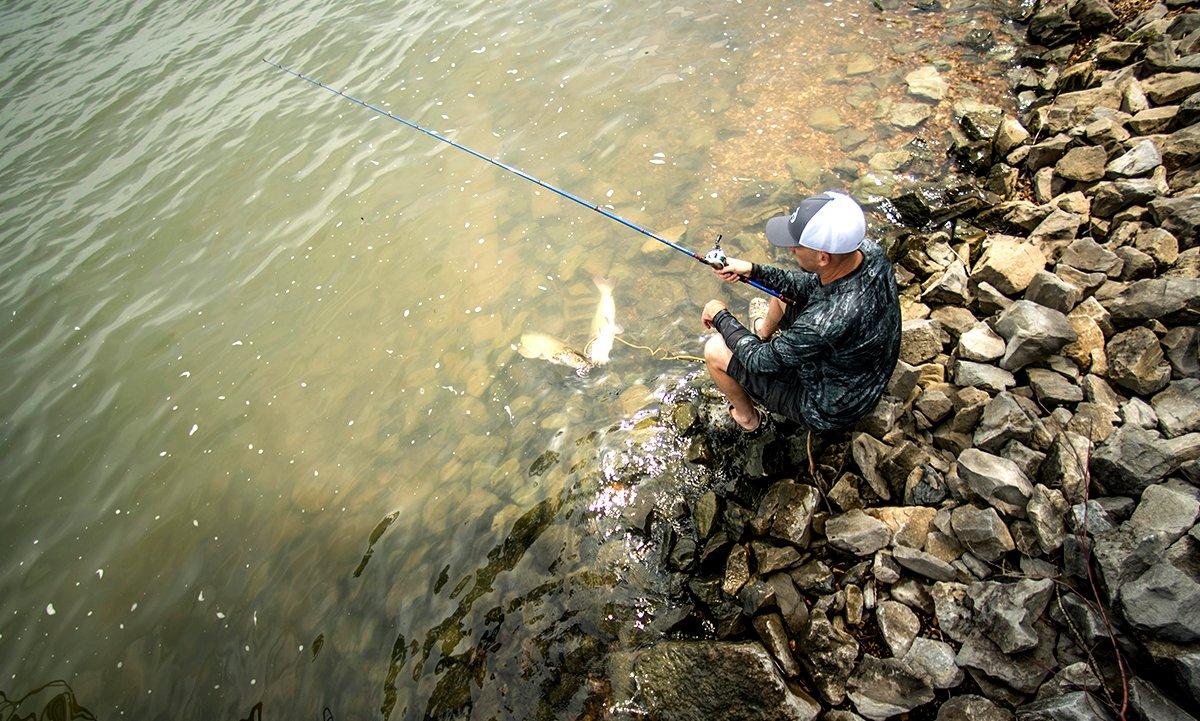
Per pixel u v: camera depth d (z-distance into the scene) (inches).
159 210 291.1
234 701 147.6
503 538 161.0
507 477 173.3
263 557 173.3
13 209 313.6
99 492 199.8
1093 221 171.0
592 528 155.9
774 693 115.1
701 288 201.5
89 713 152.6
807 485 140.6
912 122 227.5
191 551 179.3
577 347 197.2
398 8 373.1
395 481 181.0
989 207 191.3
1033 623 108.6
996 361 146.5
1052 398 136.3
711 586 137.4
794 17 290.2
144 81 382.0
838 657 118.4
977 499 127.3
